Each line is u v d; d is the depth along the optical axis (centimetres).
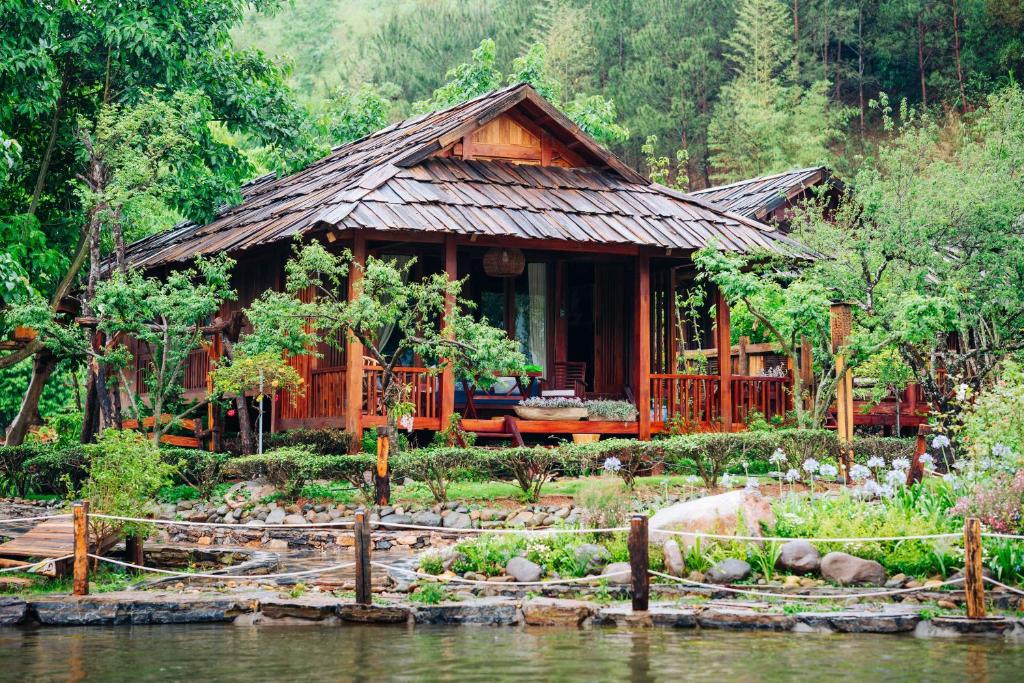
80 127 2400
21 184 2800
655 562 1382
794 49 6016
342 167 2703
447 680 977
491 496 1964
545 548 1431
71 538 1483
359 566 1262
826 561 1345
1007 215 2402
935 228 2386
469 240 2248
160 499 1984
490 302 2648
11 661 1060
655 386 2472
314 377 2361
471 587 1369
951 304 2188
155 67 2695
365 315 1972
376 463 1895
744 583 1340
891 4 6047
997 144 2709
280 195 2677
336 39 9388
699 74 5872
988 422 1588
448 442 2194
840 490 1653
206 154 2859
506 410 2472
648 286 2430
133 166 2286
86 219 2655
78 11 2606
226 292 2222
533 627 1228
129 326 2114
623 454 1939
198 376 2630
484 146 2545
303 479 1923
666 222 2469
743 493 1453
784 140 5541
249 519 1872
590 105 4422
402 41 6856
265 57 3078
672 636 1176
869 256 2416
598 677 987
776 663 1041
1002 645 1124
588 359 2744
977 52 5822
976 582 1191
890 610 1223
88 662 1055
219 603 1277
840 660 1053
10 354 2630
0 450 2208
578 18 6356
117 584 1410
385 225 2112
